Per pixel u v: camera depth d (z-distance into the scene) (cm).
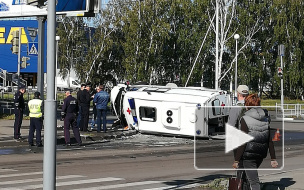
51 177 644
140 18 6288
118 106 2702
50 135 644
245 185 833
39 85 2555
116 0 6850
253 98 823
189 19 6500
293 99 7088
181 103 2284
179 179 1194
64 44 7150
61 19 7250
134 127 2473
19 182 1107
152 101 2367
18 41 2761
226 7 6156
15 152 1745
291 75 6550
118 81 7231
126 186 1084
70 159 1565
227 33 6438
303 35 6688
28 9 2523
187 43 6475
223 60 6744
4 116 3086
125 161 1534
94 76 7025
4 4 2577
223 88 7100
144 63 6288
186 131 2275
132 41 6244
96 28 6962
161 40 6297
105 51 6800
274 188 948
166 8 6544
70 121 1969
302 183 1046
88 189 1041
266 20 6619
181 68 6594
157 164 1470
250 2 6512
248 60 6669
